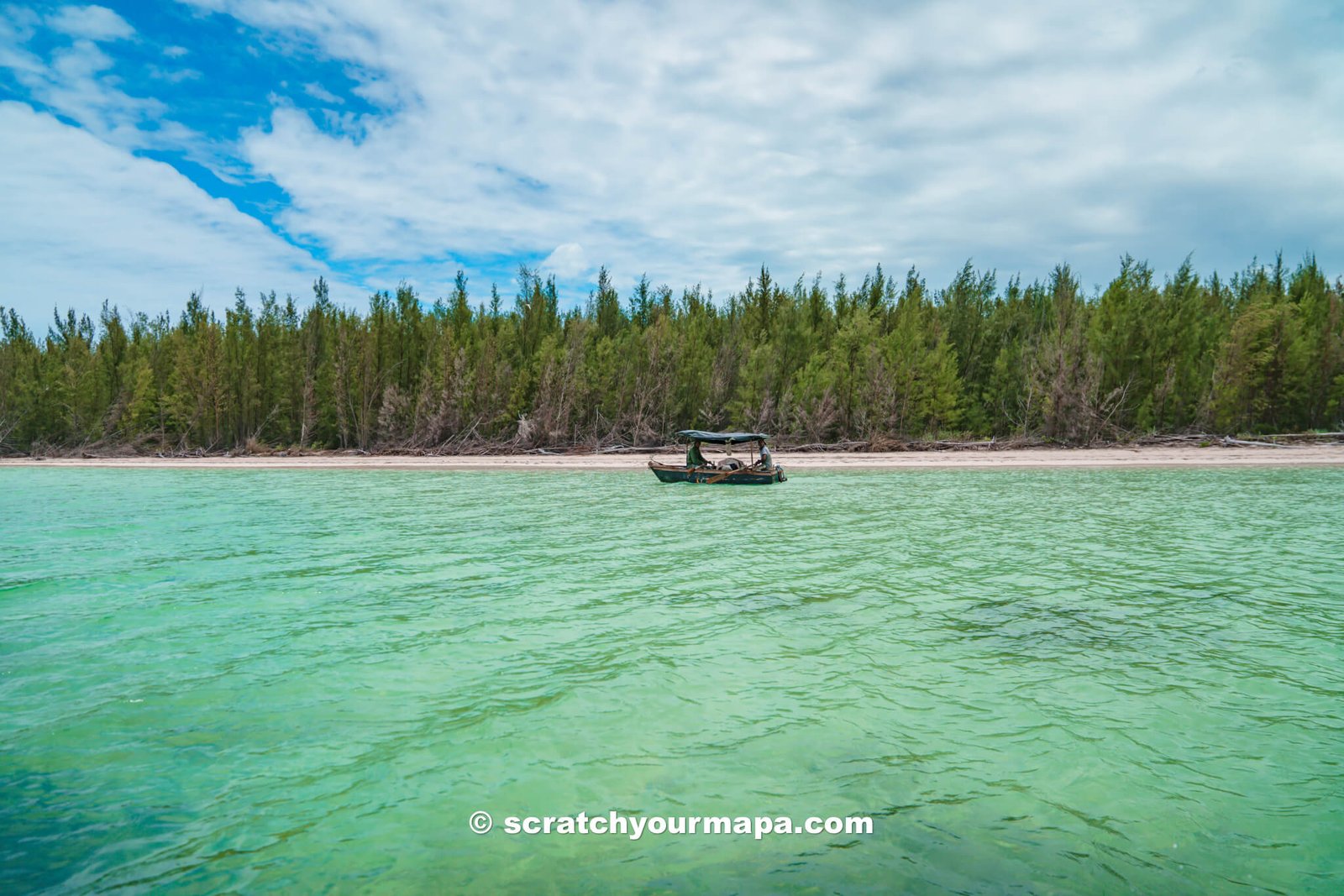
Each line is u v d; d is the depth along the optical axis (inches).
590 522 812.6
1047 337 1755.7
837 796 250.4
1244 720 304.5
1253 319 1604.3
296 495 1087.0
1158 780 258.8
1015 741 288.4
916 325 1811.0
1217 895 200.1
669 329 1994.3
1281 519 767.1
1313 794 249.6
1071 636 408.8
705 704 325.7
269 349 2069.4
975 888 202.2
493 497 1050.7
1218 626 423.2
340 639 415.2
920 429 1744.6
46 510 937.5
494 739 295.4
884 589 511.2
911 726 301.4
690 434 1177.4
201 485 1268.5
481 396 1873.8
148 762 279.3
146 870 215.5
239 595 508.1
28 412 2114.9
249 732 303.1
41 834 233.0
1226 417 1592.0
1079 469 1293.1
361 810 246.8
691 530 756.6
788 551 645.3
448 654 390.3
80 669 372.2
